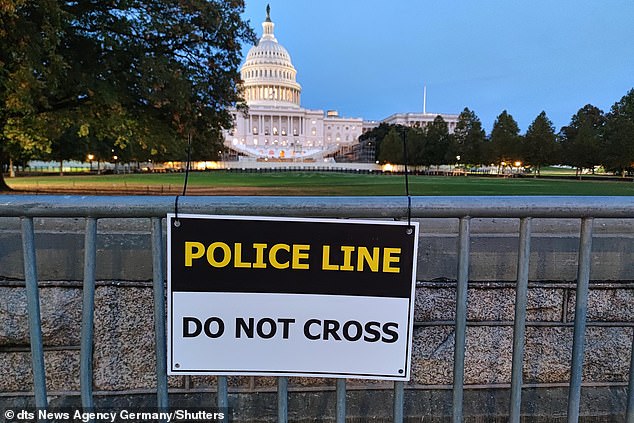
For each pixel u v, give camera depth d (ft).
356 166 289.53
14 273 6.35
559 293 6.87
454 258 6.81
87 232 4.47
